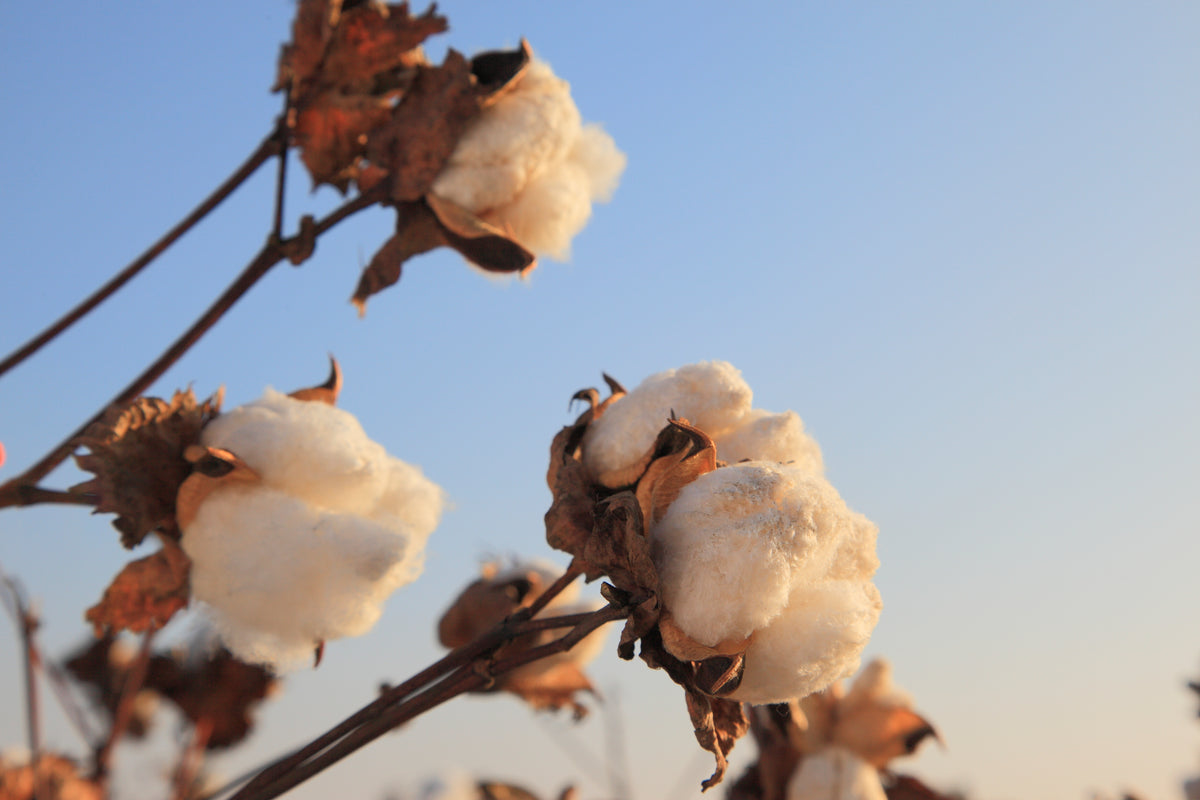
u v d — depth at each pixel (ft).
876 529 1.83
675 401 1.89
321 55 2.16
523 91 2.20
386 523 1.99
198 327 2.12
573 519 1.86
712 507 1.79
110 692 2.61
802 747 2.70
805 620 1.79
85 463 1.98
